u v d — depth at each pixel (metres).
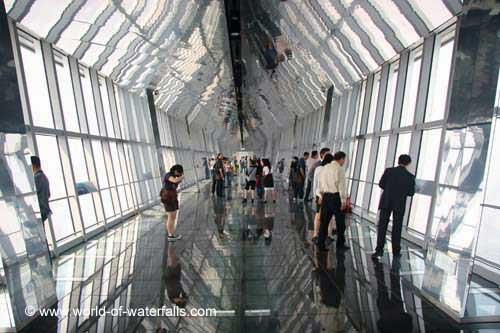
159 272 5.98
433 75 8.59
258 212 12.02
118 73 12.90
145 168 17.19
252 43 9.56
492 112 4.21
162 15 7.26
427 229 7.14
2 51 4.39
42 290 4.63
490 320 4.05
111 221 10.96
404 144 10.23
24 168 4.64
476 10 4.46
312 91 16.88
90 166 10.47
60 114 9.02
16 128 4.53
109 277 5.79
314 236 7.88
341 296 4.80
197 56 10.71
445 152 4.90
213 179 18.64
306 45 9.52
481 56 4.37
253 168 15.12
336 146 16.14
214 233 8.95
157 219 12.05
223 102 21.78
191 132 32.12
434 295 4.58
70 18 7.37
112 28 8.02
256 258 6.64
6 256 4.16
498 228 7.65
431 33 8.35
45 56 9.00
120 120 15.23
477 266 5.53
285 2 6.68
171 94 17.81
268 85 15.85
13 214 4.35
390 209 6.61
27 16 7.13
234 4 7.18
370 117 12.85
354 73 12.75
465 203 4.39
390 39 8.90
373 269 5.92
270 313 4.32
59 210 9.93
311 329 3.90
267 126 41.09
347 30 8.21
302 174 14.46
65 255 7.26
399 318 4.16
